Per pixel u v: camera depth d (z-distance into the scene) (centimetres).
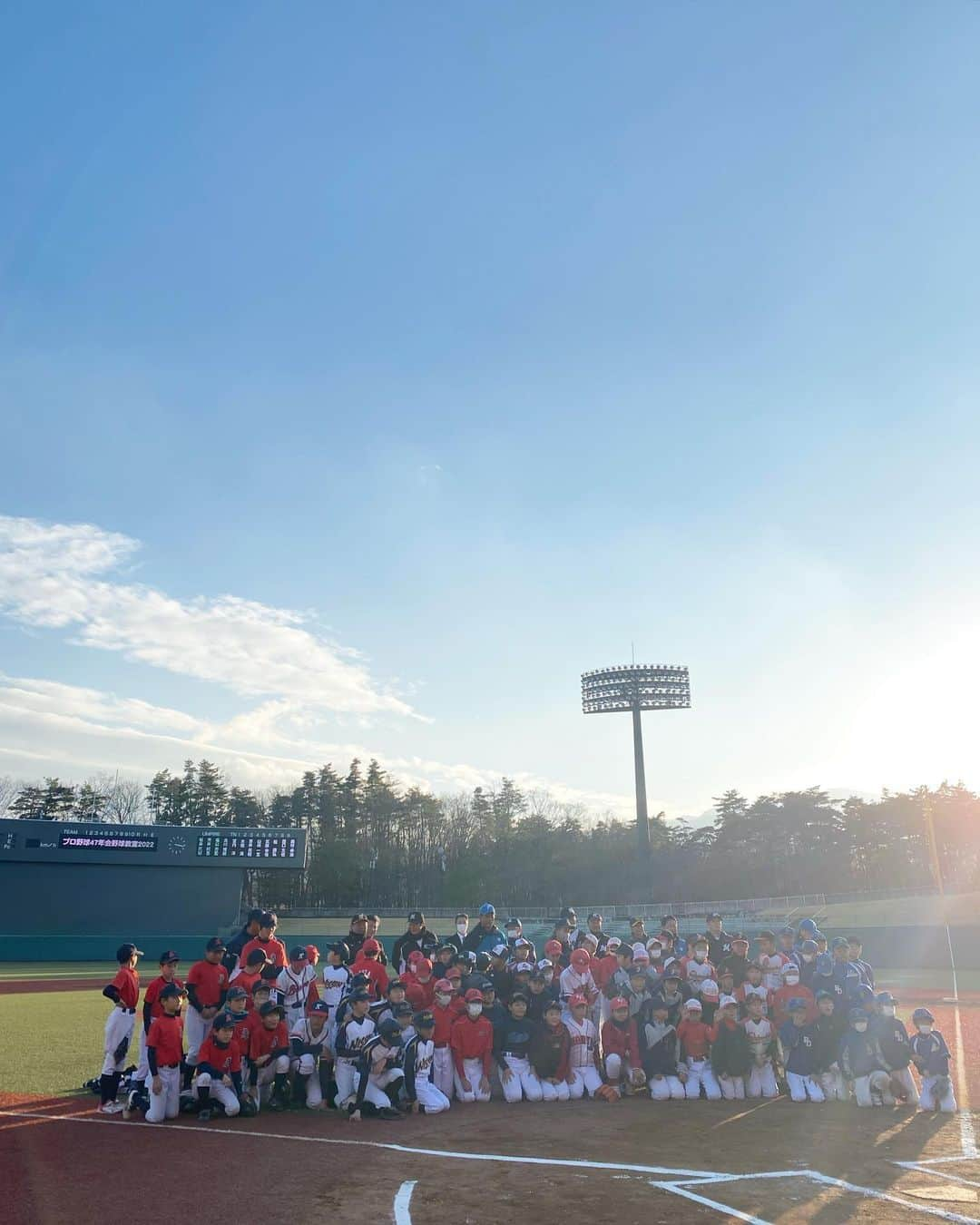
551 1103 1230
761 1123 1095
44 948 5284
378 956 1411
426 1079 1183
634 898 8925
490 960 1373
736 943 1445
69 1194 791
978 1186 819
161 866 5628
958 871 9288
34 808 9856
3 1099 1212
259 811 10794
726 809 9750
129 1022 1172
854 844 9425
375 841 10331
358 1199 777
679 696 8500
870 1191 800
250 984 1231
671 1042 1282
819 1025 1272
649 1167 881
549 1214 735
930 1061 1177
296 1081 1180
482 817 10812
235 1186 816
